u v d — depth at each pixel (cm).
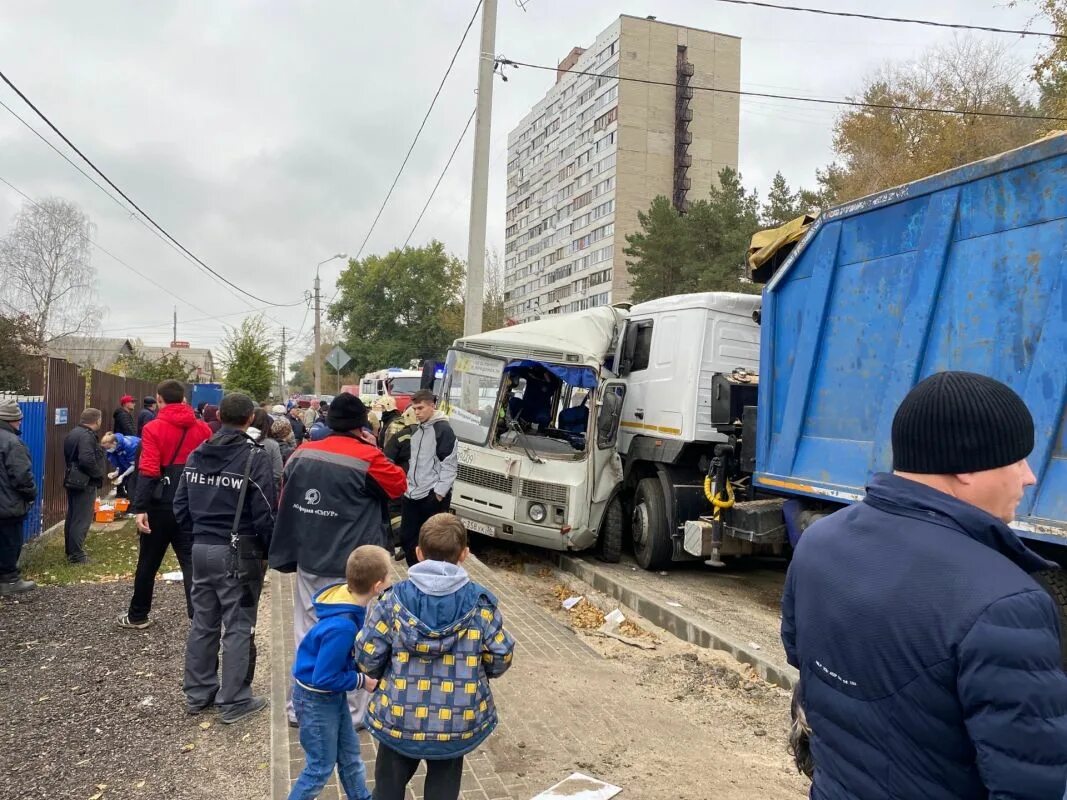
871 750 146
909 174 2778
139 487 566
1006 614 133
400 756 282
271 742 409
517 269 9894
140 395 1806
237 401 455
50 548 937
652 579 848
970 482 151
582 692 490
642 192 7406
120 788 373
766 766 405
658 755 403
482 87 1356
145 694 489
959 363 482
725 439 838
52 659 552
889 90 3039
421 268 6344
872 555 153
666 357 883
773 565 967
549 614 702
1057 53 1903
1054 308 420
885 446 536
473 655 275
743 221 3303
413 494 682
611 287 7406
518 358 891
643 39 7362
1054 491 411
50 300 4888
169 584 768
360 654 279
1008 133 2759
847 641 150
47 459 1011
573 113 8212
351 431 429
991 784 129
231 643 448
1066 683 132
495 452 881
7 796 365
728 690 526
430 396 687
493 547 1019
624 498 955
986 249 468
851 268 589
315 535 405
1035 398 427
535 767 380
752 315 869
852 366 582
